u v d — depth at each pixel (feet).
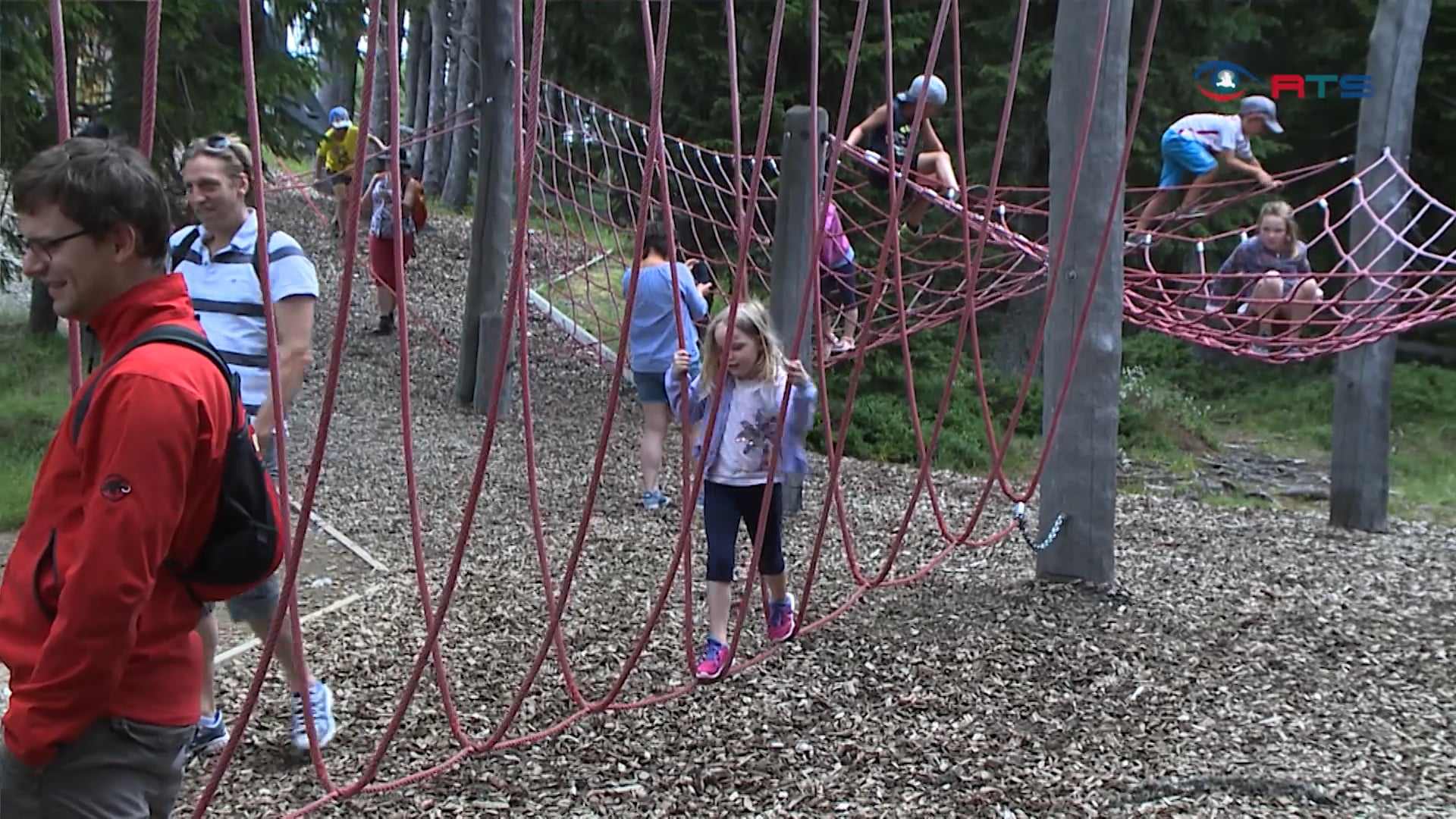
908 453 37.73
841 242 26.30
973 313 13.43
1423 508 33.27
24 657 6.01
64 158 5.96
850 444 37.70
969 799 10.95
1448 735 13.01
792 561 19.57
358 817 10.27
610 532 20.62
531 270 47.09
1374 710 13.71
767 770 11.46
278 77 27.32
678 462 27.02
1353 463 26.00
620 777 11.23
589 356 38.93
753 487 13.88
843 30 38.11
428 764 11.38
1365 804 11.17
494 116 30.78
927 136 25.27
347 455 25.43
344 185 47.16
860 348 12.17
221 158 10.15
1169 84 39.37
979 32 38.22
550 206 48.57
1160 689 13.99
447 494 22.68
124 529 5.65
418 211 38.45
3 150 23.49
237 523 6.30
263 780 10.89
